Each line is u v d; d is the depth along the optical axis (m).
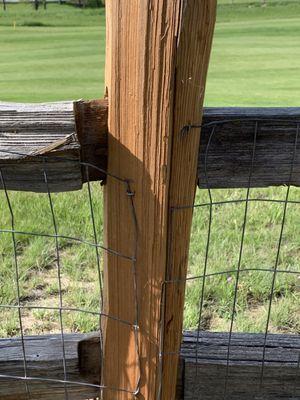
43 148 1.41
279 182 1.54
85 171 1.48
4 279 3.23
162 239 1.48
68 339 1.77
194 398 1.80
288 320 2.92
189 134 1.39
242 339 1.82
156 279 1.53
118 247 1.54
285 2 65.00
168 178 1.42
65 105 1.42
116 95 1.39
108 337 1.66
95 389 1.79
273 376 1.77
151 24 1.28
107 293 1.62
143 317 1.58
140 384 1.66
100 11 65.06
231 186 1.55
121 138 1.42
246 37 35.25
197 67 1.33
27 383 1.77
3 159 1.42
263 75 18.94
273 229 3.93
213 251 3.52
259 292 3.13
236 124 1.49
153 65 1.32
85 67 21.77
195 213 4.09
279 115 1.49
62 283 3.24
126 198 1.47
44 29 46.88
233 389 1.79
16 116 1.40
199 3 1.26
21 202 4.22
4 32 42.69
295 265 3.44
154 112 1.36
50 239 3.68
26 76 18.97
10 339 1.80
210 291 3.10
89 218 3.96
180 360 1.77
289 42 31.84
